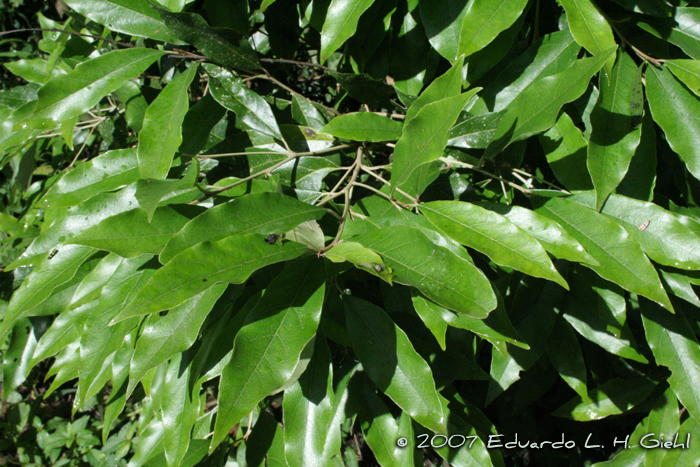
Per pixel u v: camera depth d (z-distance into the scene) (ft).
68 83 2.12
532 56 2.17
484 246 1.90
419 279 1.87
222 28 2.16
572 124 2.12
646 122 2.12
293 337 1.82
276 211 1.89
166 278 1.77
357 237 1.96
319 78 2.77
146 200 1.82
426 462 3.79
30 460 4.67
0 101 2.56
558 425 3.34
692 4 2.16
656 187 2.47
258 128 2.25
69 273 2.11
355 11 2.06
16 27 5.66
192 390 2.05
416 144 1.92
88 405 4.71
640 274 1.95
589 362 2.72
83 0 2.20
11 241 3.20
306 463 2.00
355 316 2.09
